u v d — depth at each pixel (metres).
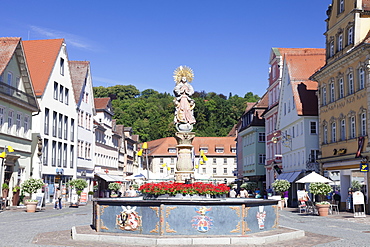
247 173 71.69
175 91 25.94
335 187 37.12
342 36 36.72
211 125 136.50
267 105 67.81
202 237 14.43
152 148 115.62
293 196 47.38
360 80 33.47
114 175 73.19
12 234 17.31
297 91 47.06
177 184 17.75
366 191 31.52
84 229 17.30
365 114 32.47
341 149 35.81
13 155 36.19
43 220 24.70
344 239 15.84
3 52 37.09
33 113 44.06
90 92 61.88
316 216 28.73
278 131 55.41
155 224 14.86
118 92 165.00
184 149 25.48
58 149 49.44
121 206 15.60
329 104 38.84
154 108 136.88
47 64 47.56
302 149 45.38
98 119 69.38
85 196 44.78
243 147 75.62
